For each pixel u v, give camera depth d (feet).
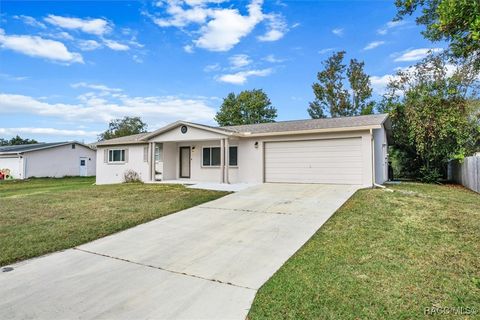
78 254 17.74
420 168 55.16
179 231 21.99
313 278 13.24
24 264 16.21
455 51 11.60
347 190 35.29
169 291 12.76
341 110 112.78
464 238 17.75
